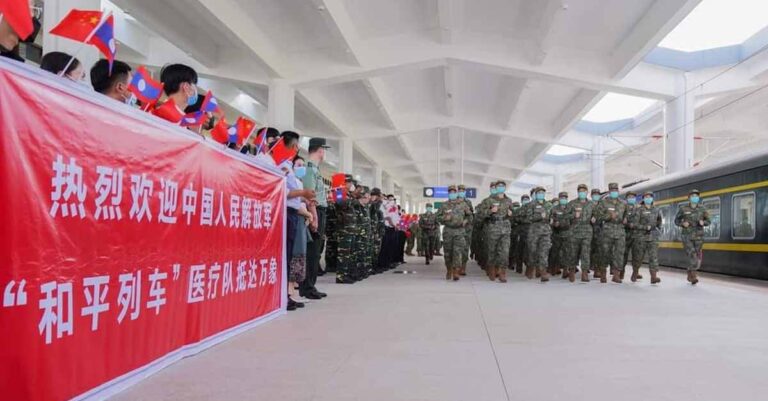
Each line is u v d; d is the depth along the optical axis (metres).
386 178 39.75
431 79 19.42
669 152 17.66
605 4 12.84
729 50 17.53
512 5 13.40
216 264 4.10
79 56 6.52
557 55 15.85
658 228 10.48
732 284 10.33
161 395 2.83
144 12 11.60
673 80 17.41
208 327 4.00
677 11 11.62
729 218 12.10
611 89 16.83
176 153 3.45
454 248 10.70
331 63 15.17
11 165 2.12
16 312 2.14
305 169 6.74
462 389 3.03
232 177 4.41
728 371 3.51
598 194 12.73
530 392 2.99
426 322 5.31
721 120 24.48
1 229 2.08
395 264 16.31
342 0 12.72
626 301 7.32
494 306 6.62
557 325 5.25
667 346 4.29
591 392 3.01
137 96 3.42
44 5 6.43
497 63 15.55
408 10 13.84
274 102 14.97
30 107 2.23
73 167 2.48
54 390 2.34
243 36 12.35
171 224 3.40
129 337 2.94
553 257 12.33
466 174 42.69
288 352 3.89
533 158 31.23
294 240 6.11
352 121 23.39
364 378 3.23
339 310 6.12
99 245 2.67
